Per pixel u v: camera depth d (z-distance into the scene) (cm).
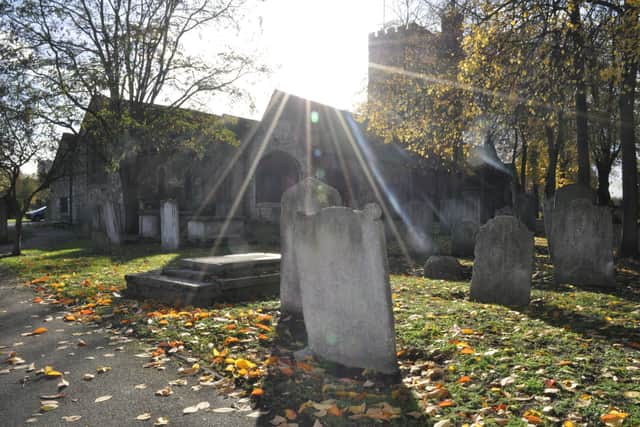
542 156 2991
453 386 352
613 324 525
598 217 807
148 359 441
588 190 1020
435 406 321
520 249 661
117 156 1831
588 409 298
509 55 1092
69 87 1667
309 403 329
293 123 2494
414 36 1903
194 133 2100
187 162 2367
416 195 3231
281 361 423
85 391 365
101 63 1764
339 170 2691
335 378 384
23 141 1606
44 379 393
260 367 409
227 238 1609
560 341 450
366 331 399
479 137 1777
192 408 329
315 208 594
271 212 2431
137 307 658
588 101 1689
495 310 602
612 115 1678
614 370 367
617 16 926
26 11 1641
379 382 373
